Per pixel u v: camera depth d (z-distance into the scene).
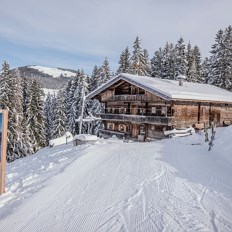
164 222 7.83
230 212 8.53
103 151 18.14
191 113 30.00
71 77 68.25
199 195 9.91
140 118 30.42
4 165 11.27
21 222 8.32
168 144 21.16
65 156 18.02
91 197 10.03
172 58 56.59
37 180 12.79
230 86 47.44
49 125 64.81
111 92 34.81
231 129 21.64
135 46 55.22
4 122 11.03
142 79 31.41
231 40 48.97
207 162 14.75
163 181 11.48
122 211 8.71
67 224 8.03
